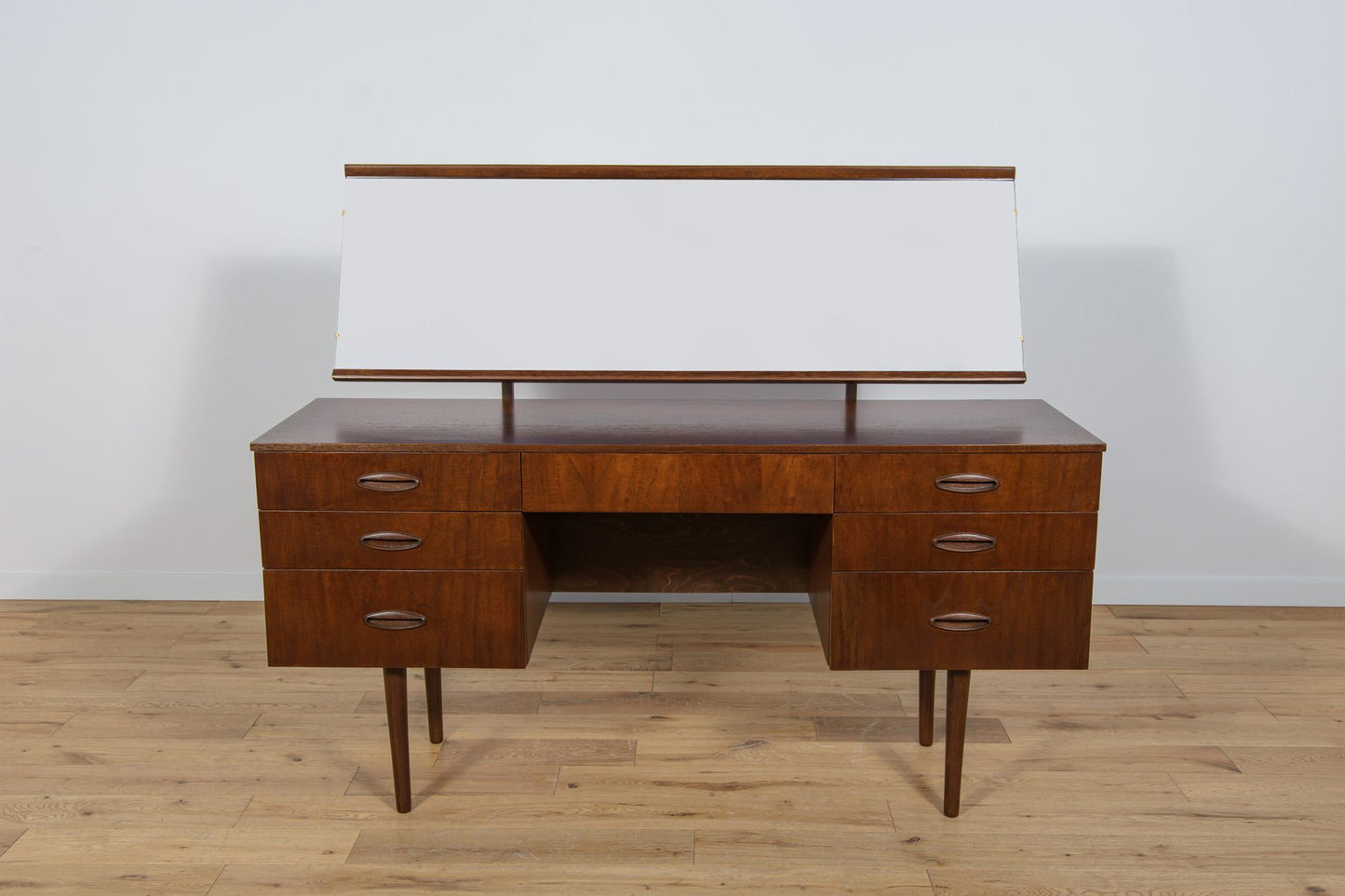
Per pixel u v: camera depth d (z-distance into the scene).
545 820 2.09
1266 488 3.01
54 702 2.53
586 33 2.79
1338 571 3.06
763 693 2.59
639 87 2.82
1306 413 2.96
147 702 2.53
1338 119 2.78
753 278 2.23
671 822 2.09
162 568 3.12
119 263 2.91
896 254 2.23
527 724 2.45
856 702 2.55
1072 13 2.76
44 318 2.95
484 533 2.01
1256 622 2.97
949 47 2.79
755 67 2.81
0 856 1.97
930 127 2.83
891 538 2.00
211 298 2.93
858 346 2.22
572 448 1.98
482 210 2.24
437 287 2.23
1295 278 2.88
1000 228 2.23
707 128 2.84
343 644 2.06
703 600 3.16
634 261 2.24
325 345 2.96
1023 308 2.92
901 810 2.12
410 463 1.98
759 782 2.22
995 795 2.17
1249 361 2.93
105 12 2.77
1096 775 2.24
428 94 2.83
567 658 2.78
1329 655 2.77
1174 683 2.62
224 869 1.94
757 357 2.23
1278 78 2.77
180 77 2.80
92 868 1.94
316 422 2.18
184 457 3.04
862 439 2.03
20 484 3.05
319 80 2.81
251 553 3.11
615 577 2.43
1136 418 2.98
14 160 2.85
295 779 2.23
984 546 2.00
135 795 2.16
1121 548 3.07
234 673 2.68
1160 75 2.78
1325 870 1.93
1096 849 2.00
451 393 3.01
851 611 2.04
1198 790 2.18
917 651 2.05
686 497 2.00
